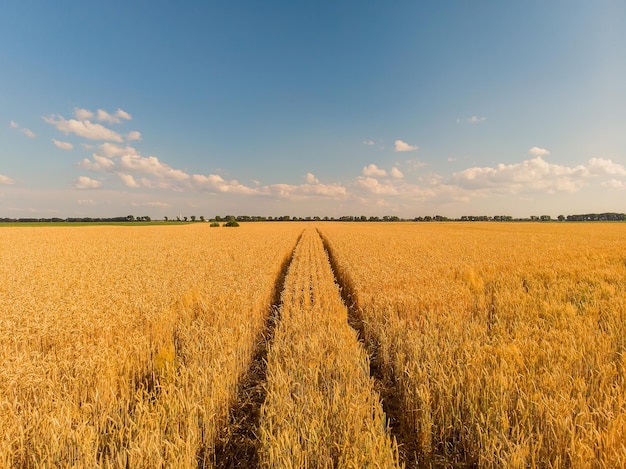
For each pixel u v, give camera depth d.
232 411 4.60
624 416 3.35
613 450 2.95
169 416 3.66
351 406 3.74
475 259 17.91
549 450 3.21
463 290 9.75
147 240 33.91
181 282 11.27
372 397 4.29
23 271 13.98
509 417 3.66
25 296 8.70
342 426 3.48
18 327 6.02
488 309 8.38
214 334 6.13
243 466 3.76
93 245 28.19
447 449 3.84
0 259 18.61
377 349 6.68
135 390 4.79
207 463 3.63
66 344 5.75
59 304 7.83
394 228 68.56
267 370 5.23
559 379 4.15
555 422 3.31
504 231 52.31
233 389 4.88
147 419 3.56
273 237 38.44
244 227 76.25
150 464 2.99
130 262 17.28
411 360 5.15
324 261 19.52
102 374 4.43
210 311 8.15
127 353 5.21
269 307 10.27
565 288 9.84
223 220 127.06
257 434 4.10
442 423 3.90
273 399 4.07
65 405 3.77
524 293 9.54
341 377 4.72
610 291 9.23
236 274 13.19
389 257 18.94
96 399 3.82
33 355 5.00
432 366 4.68
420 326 6.93
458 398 3.88
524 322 6.88
